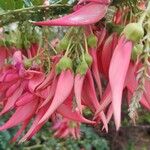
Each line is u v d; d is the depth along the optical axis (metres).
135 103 0.13
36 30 0.19
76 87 0.15
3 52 0.19
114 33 0.16
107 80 0.16
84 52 0.16
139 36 0.14
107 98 0.15
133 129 0.84
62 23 0.14
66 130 0.43
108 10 0.16
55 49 0.17
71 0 0.19
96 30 0.16
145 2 0.16
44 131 0.69
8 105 0.17
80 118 0.16
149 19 0.14
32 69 0.17
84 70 0.16
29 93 0.17
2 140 0.61
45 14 0.19
